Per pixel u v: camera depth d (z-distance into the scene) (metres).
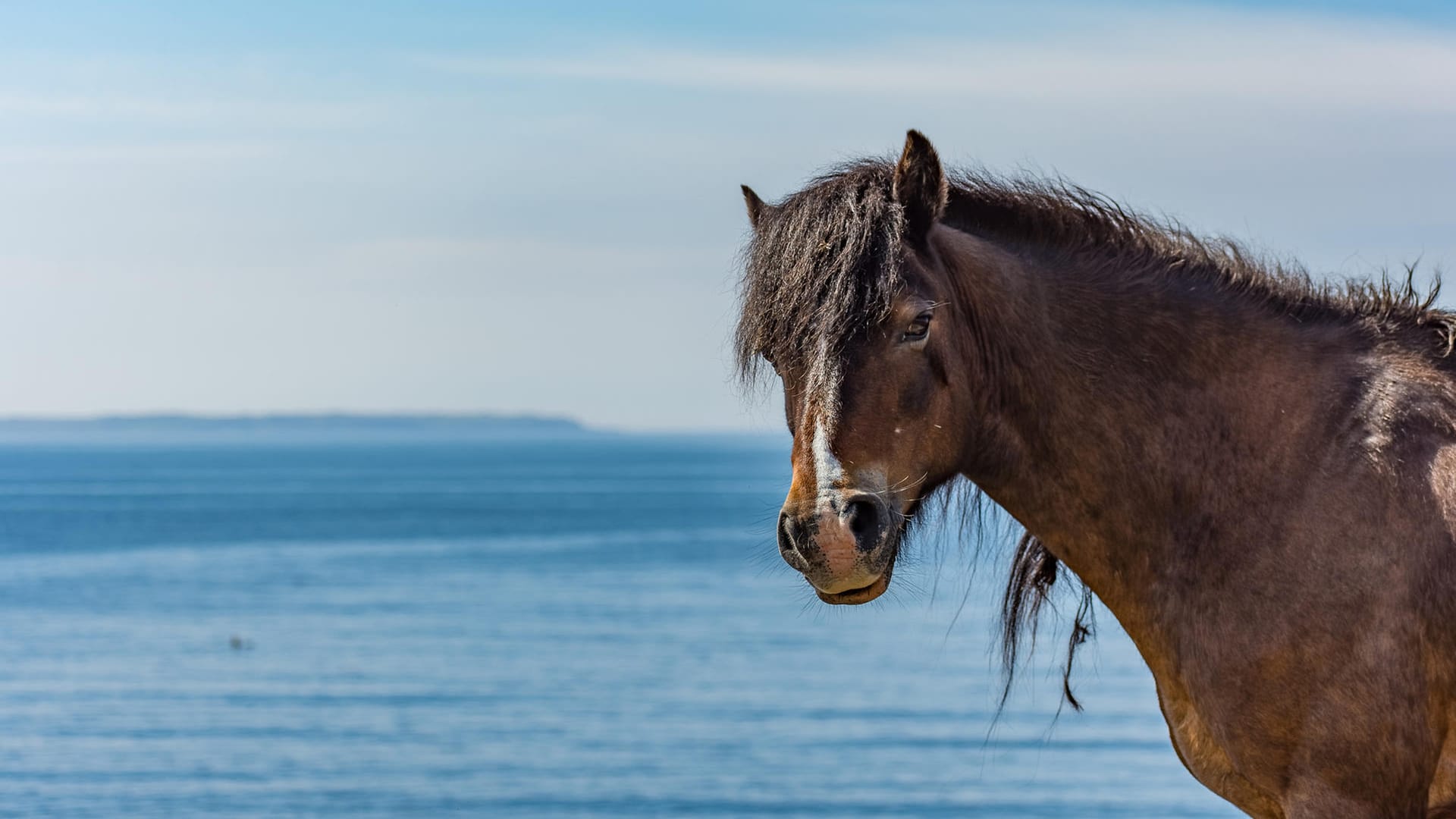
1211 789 4.00
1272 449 3.79
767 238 3.79
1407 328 3.90
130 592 56.56
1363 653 3.56
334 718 28.70
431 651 38.91
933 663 36.25
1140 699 29.44
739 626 44.59
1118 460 3.89
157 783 22.50
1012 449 3.96
